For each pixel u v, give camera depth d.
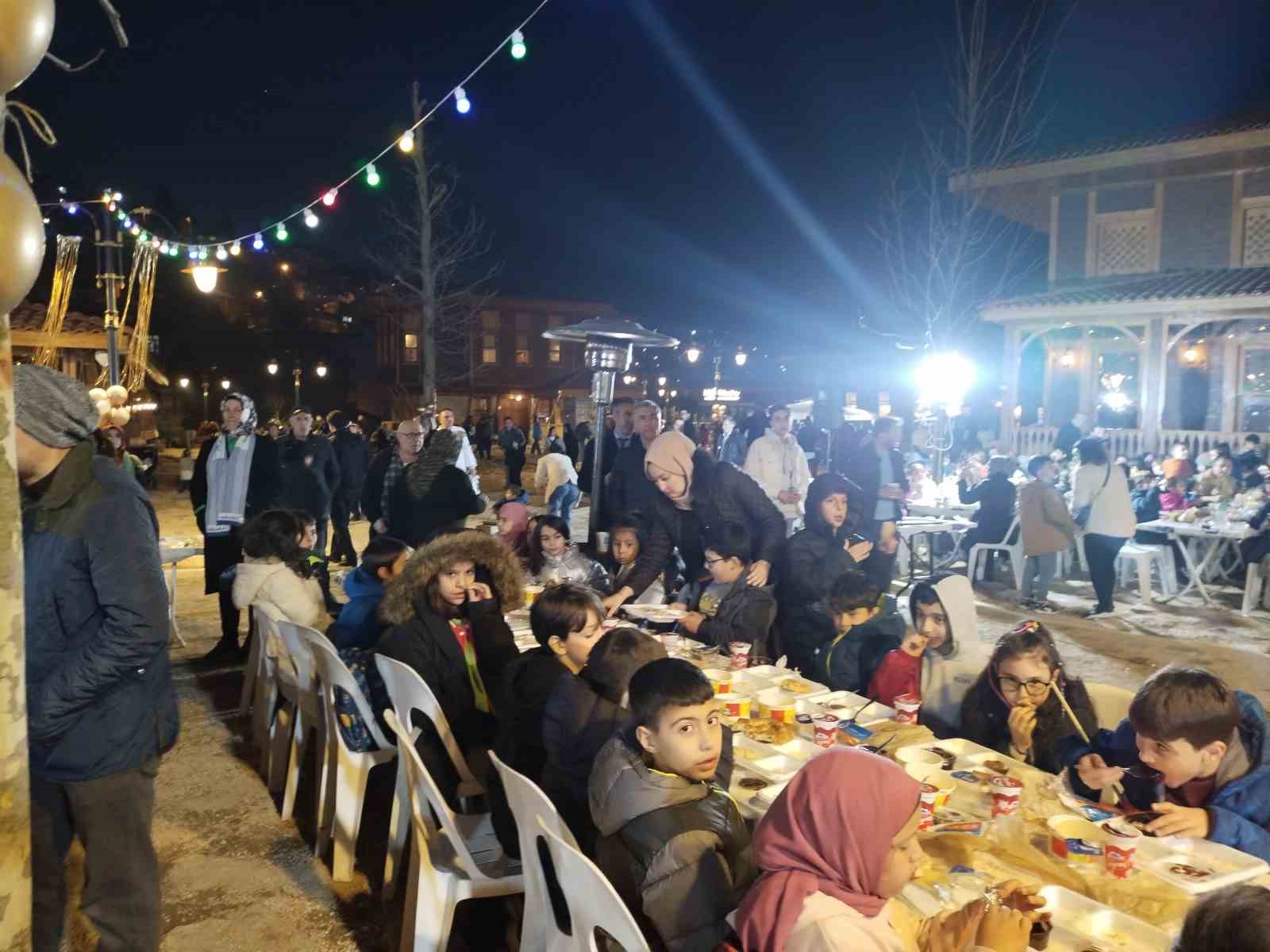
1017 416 17.59
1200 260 17.52
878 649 4.14
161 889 3.67
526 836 2.43
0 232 1.12
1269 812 2.45
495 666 3.87
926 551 11.65
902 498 9.55
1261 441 14.84
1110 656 7.34
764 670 3.98
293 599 5.07
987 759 2.94
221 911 3.53
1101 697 3.46
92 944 3.29
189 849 4.03
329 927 3.42
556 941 2.33
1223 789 2.49
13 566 1.21
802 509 8.79
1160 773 2.53
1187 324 15.84
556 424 34.69
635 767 2.17
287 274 41.56
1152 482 11.15
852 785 1.76
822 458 16.06
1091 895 2.14
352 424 11.39
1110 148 17.86
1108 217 18.50
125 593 2.39
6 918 1.20
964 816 2.56
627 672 2.89
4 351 1.20
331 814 3.93
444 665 3.85
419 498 6.68
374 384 43.53
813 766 1.83
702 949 1.99
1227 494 11.31
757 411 18.95
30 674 2.41
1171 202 17.77
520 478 23.36
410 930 3.07
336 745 3.88
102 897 2.54
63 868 2.56
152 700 2.57
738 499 5.38
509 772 2.44
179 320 35.03
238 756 5.09
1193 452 15.58
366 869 3.88
